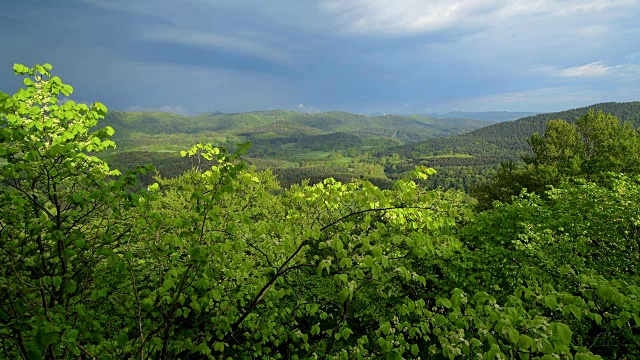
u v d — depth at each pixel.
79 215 5.13
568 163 33.28
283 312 5.91
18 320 3.65
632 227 13.97
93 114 5.95
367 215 4.96
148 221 5.17
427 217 5.61
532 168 35.78
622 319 3.52
